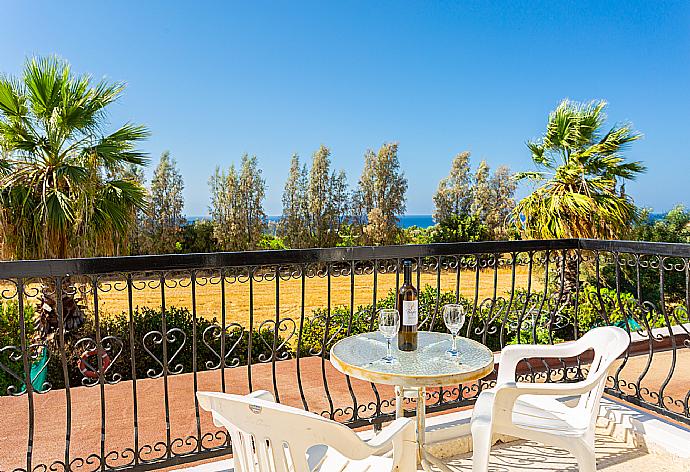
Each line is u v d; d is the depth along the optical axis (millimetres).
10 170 5793
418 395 2297
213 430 3127
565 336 6141
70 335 5664
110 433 3084
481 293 11227
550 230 8203
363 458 1414
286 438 1303
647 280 9430
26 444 2924
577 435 1965
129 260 2098
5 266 1904
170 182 18484
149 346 5645
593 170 8406
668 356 4766
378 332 2504
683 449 2631
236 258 2338
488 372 1938
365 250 2631
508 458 2775
